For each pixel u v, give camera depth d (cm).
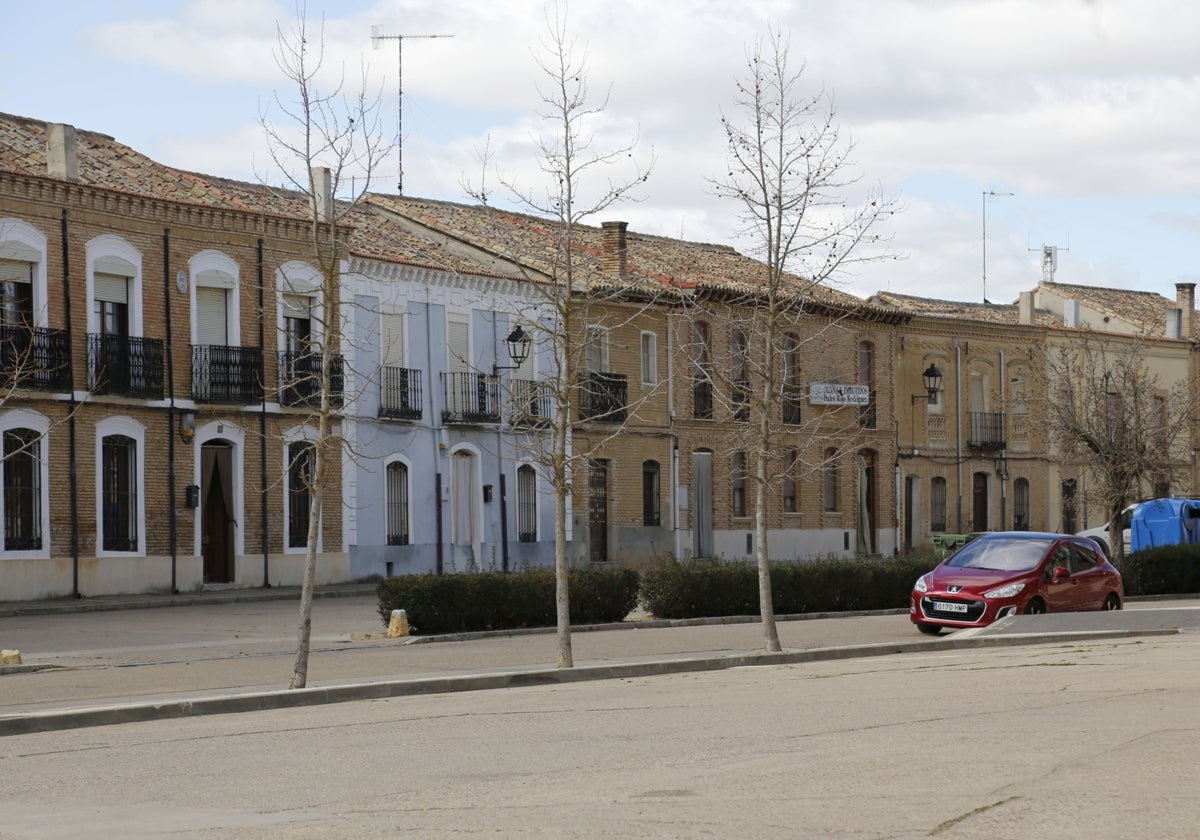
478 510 4700
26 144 3966
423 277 4531
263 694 1736
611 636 2692
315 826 944
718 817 934
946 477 6238
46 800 1105
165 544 3894
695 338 5219
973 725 1373
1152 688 1683
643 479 5116
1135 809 938
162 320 3916
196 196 4094
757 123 2614
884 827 891
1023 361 6500
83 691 1859
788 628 2898
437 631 2711
